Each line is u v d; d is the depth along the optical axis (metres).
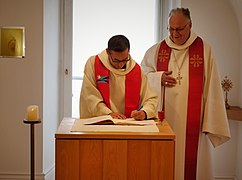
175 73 2.73
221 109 2.72
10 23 3.43
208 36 3.56
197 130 2.72
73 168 1.72
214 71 2.72
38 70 3.46
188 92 2.71
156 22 3.99
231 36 3.57
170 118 2.72
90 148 1.72
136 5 3.96
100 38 3.99
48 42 3.60
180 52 2.74
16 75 3.47
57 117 3.97
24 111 3.50
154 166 1.73
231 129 3.64
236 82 3.59
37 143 3.52
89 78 2.33
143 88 2.37
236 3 3.40
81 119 2.13
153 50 2.86
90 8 3.96
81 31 3.98
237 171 3.61
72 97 4.05
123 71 2.32
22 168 3.57
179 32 2.64
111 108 2.31
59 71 3.98
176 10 2.65
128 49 2.19
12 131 3.53
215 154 3.67
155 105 2.29
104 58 2.34
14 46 3.45
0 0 3.42
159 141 1.72
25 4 3.42
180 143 2.72
